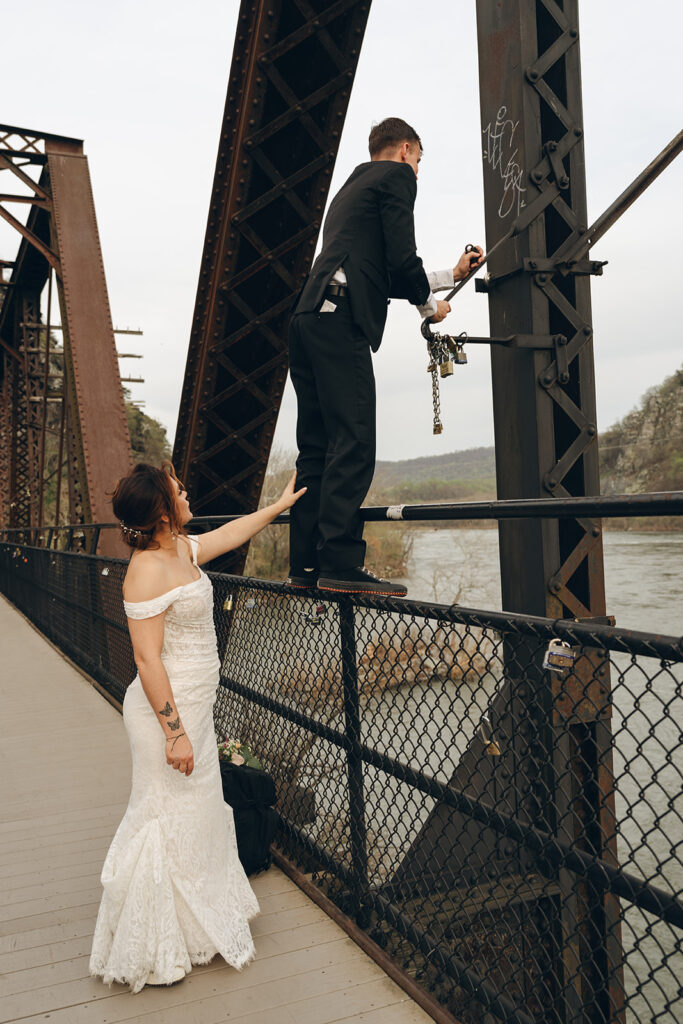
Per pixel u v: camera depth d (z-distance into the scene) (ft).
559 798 9.64
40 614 40.04
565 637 5.90
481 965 8.80
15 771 16.26
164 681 7.77
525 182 11.11
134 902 7.98
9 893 10.47
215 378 18.39
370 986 7.95
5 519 84.28
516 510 6.70
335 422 8.17
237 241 16.97
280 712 10.97
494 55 11.68
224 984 8.01
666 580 90.94
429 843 9.66
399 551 144.66
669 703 5.12
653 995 23.93
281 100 16.06
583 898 9.98
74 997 7.89
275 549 141.49
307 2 14.93
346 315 8.07
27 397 68.49
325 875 10.23
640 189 10.59
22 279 66.28
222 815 8.61
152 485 7.95
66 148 40.55
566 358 11.38
